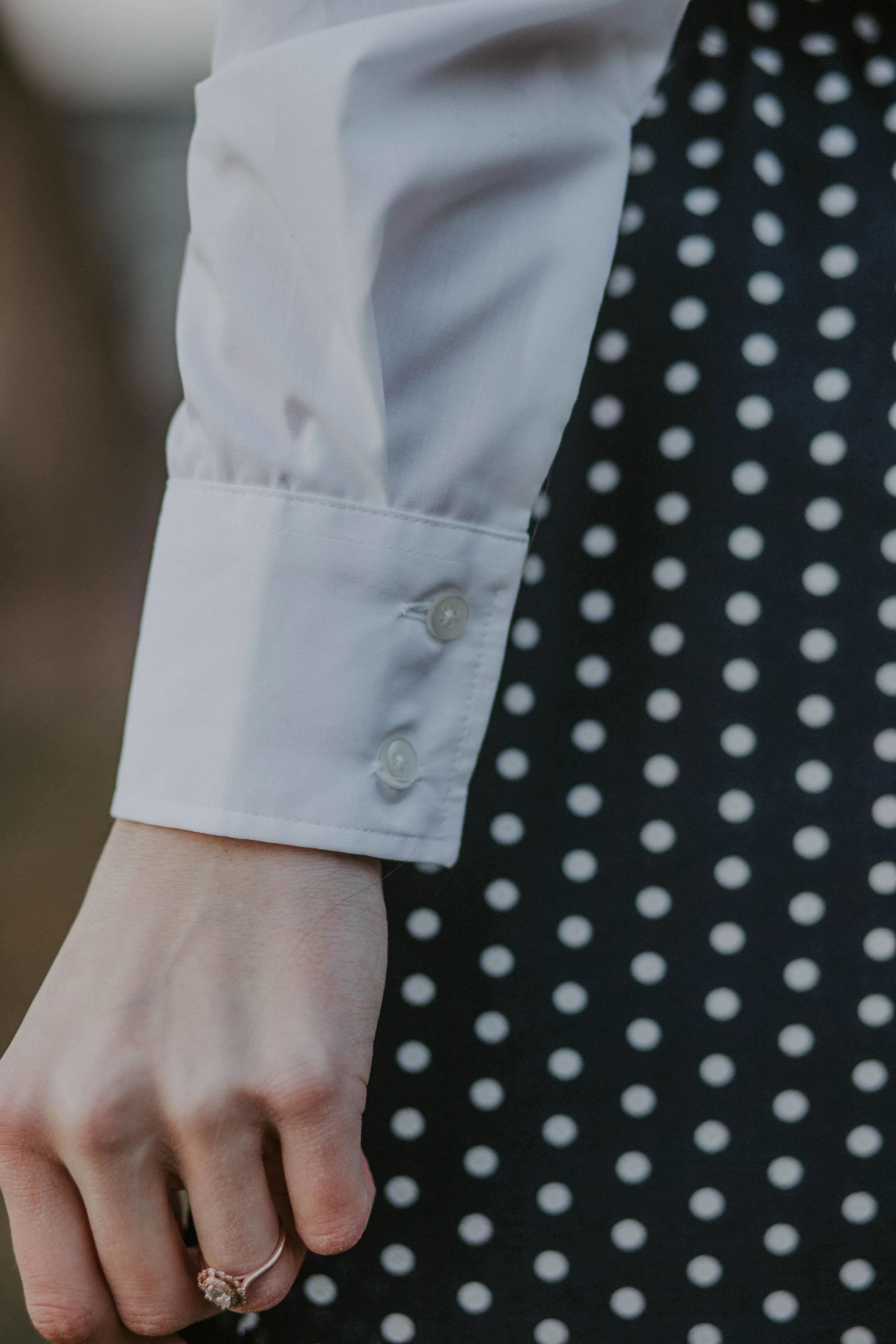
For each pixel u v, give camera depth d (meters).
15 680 3.19
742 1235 0.68
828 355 0.68
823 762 0.68
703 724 0.68
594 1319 0.68
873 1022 0.69
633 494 0.68
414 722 0.64
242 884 0.62
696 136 0.69
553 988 0.68
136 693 0.64
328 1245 0.61
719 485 0.68
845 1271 0.69
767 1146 0.68
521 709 0.68
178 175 4.00
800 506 0.68
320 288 0.63
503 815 0.68
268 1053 0.61
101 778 2.76
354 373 0.63
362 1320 0.68
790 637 0.68
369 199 0.62
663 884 0.68
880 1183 0.69
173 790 0.63
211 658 0.63
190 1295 0.62
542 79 0.66
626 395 0.68
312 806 0.63
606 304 0.69
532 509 0.66
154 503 3.98
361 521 0.63
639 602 0.68
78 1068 0.60
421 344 0.64
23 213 3.87
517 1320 0.68
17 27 3.67
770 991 0.68
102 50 3.81
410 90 0.63
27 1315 1.30
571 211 0.66
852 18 0.70
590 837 0.68
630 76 0.68
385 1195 0.68
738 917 0.68
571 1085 0.68
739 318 0.68
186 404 0.65
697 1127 0.68
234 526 0.63
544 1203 0.68
